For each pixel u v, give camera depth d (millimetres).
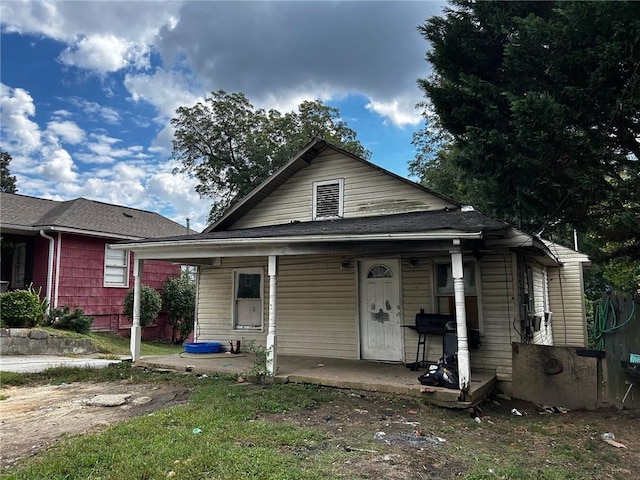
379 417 5488
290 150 25516
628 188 6523
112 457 3875
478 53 7957
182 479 3418
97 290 15070
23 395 7031
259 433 4602
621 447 4699
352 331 9367
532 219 8102
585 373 6730
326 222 9922
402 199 9539
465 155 7719
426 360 8383
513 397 7199
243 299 11156
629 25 5477
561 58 6328
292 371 7809
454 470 3828
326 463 3846
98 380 8180
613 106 6270
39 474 3559
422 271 8703
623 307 6680
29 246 14570
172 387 7391
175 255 9039
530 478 3703
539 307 10789
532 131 6367
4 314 11242
